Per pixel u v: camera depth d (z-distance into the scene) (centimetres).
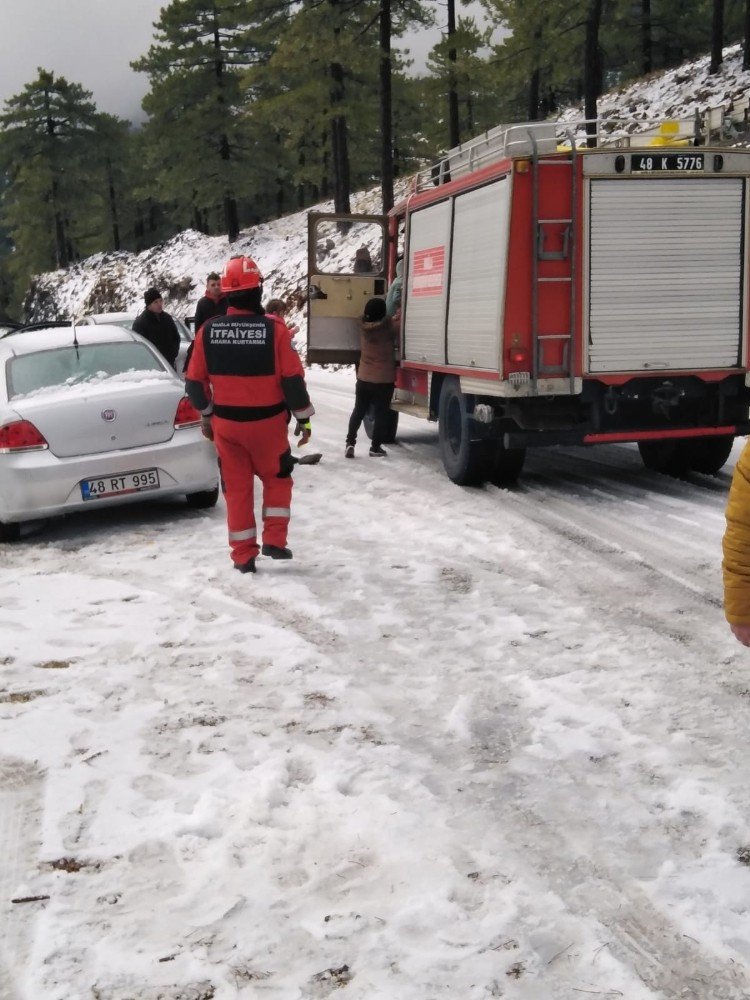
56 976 241
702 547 643
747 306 798
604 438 801
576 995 230
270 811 319
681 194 778
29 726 393
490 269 800
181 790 337
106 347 809
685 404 810
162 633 506
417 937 252
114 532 756
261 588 579
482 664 447
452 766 349
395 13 2836
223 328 589
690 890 270
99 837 308
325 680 434
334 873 283
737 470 197
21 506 719
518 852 292
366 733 378
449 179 957
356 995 232
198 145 4650
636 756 351
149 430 748
